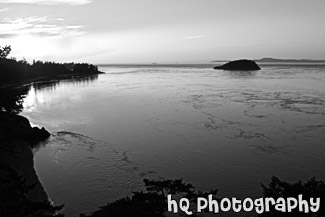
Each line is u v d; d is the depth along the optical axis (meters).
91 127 33.62
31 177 19.84
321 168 21.09
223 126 33.12
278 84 79.88
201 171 20.80
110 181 19.28
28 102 53.59
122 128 33.06
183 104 48.66
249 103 48.25
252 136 28.98
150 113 41.31
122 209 10.73
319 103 46.94
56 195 17.56
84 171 20.89
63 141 27.94
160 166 21.73
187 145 26.56
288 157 23.22
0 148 23.39
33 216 11.14
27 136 27.55
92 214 11.53
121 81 101.50
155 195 11.40
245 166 21.56
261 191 17.73
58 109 45.91
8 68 44.53
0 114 29.69
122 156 23.83
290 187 11.24
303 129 31.25
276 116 37.75
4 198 11.30
